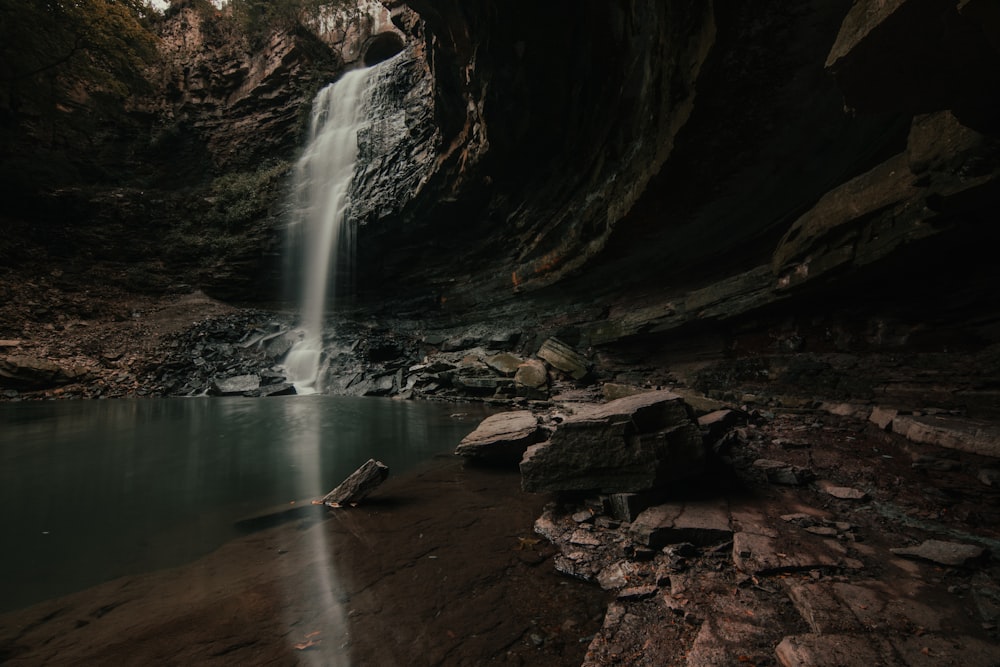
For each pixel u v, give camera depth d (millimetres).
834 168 7859
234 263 26281
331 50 31375
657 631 2473
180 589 3172
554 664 2287
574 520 4148
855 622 2324
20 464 7203
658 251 12312
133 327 21812
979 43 2311
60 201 25375
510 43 11586
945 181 4141
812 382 7418
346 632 2586
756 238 10000
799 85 6805
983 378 5156
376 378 18703
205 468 6914
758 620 2469
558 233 14672
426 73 20781
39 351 18281
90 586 3248
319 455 7730
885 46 2410
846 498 4066
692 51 7062
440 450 7988
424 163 19219
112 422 11164
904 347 6191
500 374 14742
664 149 8453
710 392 9211
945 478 4125
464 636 2535
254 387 17984
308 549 3822
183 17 33125
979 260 5312
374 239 22312
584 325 14484
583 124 12438
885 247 5430
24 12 21188
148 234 27031
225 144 31312
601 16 9891
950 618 2324
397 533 4133
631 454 4227
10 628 2678
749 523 3623
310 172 27375
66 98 27219
